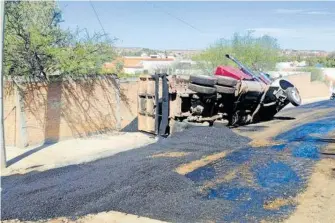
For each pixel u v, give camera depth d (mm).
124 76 16578
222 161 9523
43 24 15219
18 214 6680
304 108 20984
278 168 8930
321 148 10609
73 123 13609
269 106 15555
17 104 11938
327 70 62812
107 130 14906
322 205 6871
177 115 12938
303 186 7801
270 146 10977
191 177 8398
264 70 35719
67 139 13391
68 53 13859
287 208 6812
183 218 6461
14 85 11938
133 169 8898
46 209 6852
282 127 14047
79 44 14594
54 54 13242
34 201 7164
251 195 7410
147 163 9375
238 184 7980
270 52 36094
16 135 12109
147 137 13523
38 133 12484
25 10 14273
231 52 33344
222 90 13281
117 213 6691
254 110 15109
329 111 18750
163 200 7176
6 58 12594
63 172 9055
